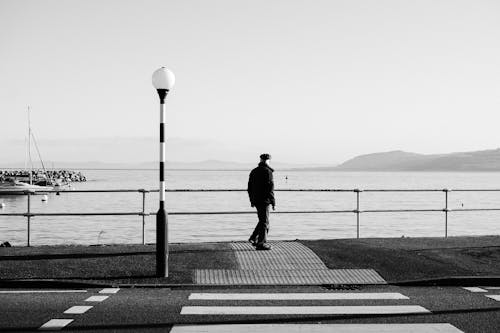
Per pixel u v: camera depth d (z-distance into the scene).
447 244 13.80
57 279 10.28
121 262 11.55
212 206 66.38
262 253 12.62
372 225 45.75
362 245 13.59
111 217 52.47
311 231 40.25
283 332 7.43
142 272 10.91
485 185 153.00
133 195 99.62
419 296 9.61
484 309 8.67
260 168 13.52
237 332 7.41
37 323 7.72
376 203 75.31
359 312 8.49
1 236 35.28
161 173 10.80
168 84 10.83
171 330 7.47
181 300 9.20
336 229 41.91
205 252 12.63
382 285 10.49
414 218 53.84
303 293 9.80
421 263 11.64
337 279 10.73
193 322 7.87
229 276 10.80
